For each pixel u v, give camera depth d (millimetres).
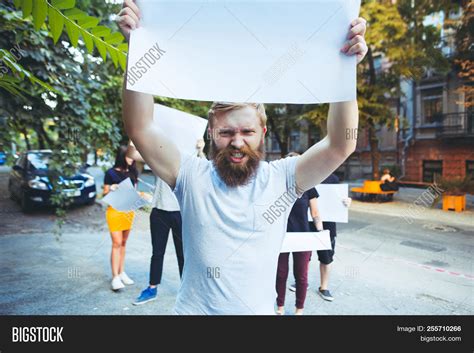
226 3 973
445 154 14109
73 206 8406
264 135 1229
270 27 985
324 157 1139
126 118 1094
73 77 4043
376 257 4777
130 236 5785
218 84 982
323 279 3404
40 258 4641
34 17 1053
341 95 997
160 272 3273
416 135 14961
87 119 4285
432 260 4648
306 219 2885
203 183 1158
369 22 9195
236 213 1122
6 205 8367
